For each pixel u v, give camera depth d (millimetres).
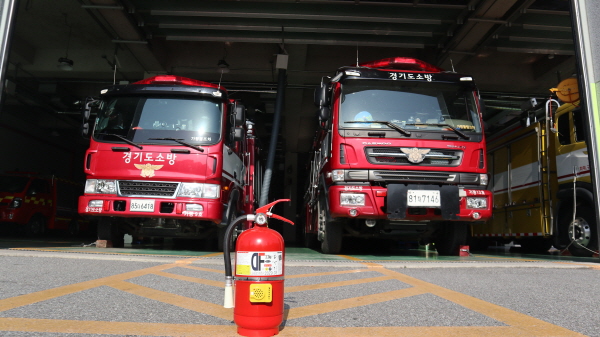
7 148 17703
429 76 7070
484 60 13641
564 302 2861
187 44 13594
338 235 7508
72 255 5125
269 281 1901
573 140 8281
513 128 10539
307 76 14117
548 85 13875
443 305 2689
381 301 2795
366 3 9922
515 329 2127
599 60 5223
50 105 16969
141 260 4934
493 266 4938
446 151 6594
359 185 6492
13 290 2936
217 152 6949
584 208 8094
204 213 6723
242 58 13578
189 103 7254
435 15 10523
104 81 14750
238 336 1897
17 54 13367
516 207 10258
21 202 13672
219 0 10133
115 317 2236
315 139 9711
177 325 2094
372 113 6738
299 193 24953
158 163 6750
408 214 6375
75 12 11859
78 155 24656
